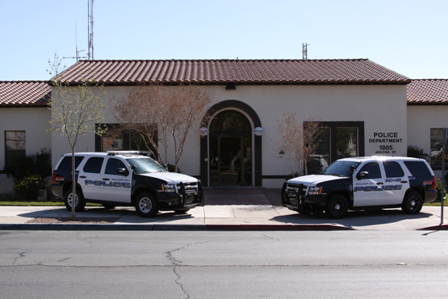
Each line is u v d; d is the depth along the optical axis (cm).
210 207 1641
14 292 648
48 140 2230
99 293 644
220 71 2328
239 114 2197
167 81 2047
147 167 1488
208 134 2122
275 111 2119
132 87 2064
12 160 2167
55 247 990
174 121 1811
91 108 1574
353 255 913
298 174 1944
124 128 1905
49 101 1912
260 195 1912
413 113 2286
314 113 2123
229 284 694
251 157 2183
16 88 2492
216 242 1064
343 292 653
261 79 2114
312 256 902
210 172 2183
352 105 2128
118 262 842
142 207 1408
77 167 1509
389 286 685
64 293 644
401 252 944
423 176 1494
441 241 1079
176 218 1405
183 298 623
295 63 2562
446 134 1319
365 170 1440
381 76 2167
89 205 1698
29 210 1570
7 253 920
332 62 2580
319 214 1502
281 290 662
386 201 1448
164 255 907
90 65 2473
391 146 2130
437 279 727
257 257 891
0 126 2239
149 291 655
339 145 2147
